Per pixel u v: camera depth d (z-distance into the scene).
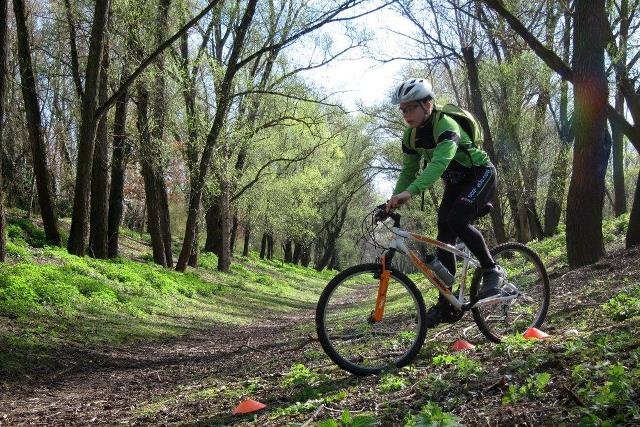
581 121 10.09
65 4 17.14
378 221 4.38
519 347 4.34
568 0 15.17
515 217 24.72
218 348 10.55
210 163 20.89
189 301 16.67
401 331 5.22
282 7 22.91
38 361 8.02
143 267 18.58
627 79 11.77
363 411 3.52
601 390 2.87
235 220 39.03
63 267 13.70
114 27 16.88
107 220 18.30
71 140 28.70
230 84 19.22
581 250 10.30
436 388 3.59
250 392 5.03
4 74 12.37
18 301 10.41
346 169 42.59
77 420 5.01
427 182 4.23
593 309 5.88
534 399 3.07
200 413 4.57
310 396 4.26
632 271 8.16
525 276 5.75
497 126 22.44
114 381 7.34
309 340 6.92
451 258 4.83
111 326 11.06
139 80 17.78
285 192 34.72
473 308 4.88
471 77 19.06
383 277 4.69
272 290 26.69
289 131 29.27
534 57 19.77
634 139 11.17
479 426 2.85
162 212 22.72
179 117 21.28
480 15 16.58
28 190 27.56
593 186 10.18
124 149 18.97
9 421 5.12
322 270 56.03
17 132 24.61
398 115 29.11
